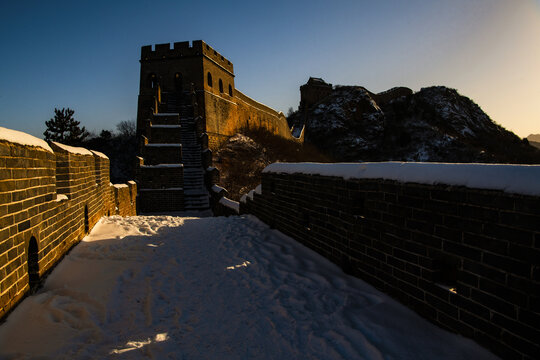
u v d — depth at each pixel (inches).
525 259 100.3
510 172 107.4
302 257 249.0
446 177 132.0
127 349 123.7
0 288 128.0
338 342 125.3
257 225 385.7
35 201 166.9
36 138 178.4
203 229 368.8
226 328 142.9
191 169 954.1
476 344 117.8
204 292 186.1
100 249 253.3
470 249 120.4
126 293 181.3
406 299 155.6
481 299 116.0
